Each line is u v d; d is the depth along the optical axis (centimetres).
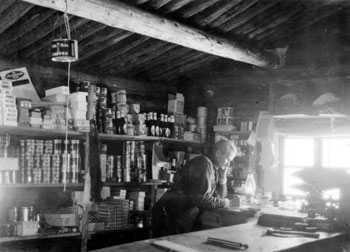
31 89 533
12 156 490
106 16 408
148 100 700
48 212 542
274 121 645
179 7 488
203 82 737
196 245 338
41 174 505
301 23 610
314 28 621
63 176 521
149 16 451
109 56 582
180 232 511
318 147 621
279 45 650
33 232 488
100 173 555
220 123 695
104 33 525
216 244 341
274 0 533
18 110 489
